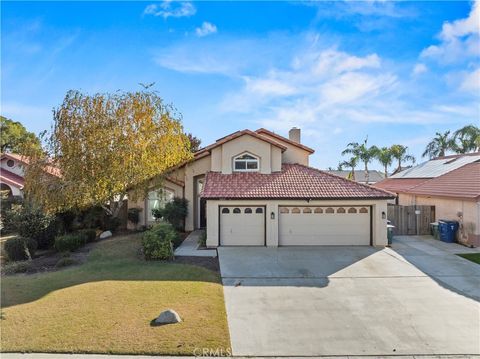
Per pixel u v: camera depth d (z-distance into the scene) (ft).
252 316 29.50
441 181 73.61
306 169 67.15
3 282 38.63
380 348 24.21
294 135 87.15
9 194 96.99
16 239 52.85
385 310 30.89
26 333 25.07
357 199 57.26
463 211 59.31
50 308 29.89
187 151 72.13
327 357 23.08
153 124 64.80
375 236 57.93
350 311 30.68
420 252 53.21
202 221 75.51
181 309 29.89
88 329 25.76
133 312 29.07
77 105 61.11
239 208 59.00
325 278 40.40
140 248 54.60
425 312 30.42
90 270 43.11
